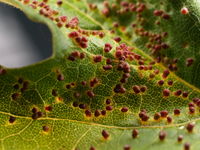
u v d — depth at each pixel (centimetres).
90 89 12
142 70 13
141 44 14
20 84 11
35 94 12
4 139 11
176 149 11
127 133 12
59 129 12
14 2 11
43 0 14
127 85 12
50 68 11
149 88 12
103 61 12
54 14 13
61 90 12
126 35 14
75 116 12
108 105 12
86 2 15
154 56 13
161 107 12
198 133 11
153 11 14
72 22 13
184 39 13
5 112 12
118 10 15
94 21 15
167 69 13
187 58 13
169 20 13
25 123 12
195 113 12
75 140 11
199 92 13
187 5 13
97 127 12
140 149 11
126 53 13
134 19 14
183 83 13
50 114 12
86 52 12
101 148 11
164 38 13
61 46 10
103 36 13
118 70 12
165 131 12
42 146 11
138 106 12
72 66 12
